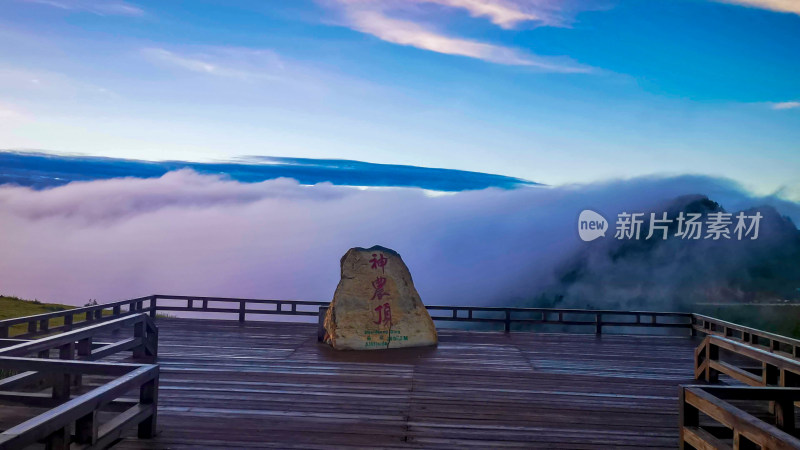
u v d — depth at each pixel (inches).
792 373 251.1
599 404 273.9
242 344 416.5
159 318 537.6
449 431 227.1
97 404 165.0
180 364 339.0
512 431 229.6
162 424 224.8
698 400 178.4
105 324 285.1
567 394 292.0
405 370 339.3
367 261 439.5
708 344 328.5
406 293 436.1
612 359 397.7
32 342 223.3
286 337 453.1
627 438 223.8
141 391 207.0
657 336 506.9
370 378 315.6
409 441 214.2
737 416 152.7
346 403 262.8
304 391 282.2
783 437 132.4
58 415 144.9
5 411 243.9
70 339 246.1
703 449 172.6
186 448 198.5
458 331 509.4
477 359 381.4
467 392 290.2
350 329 409.1
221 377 307.6
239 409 248.1
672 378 338.3
